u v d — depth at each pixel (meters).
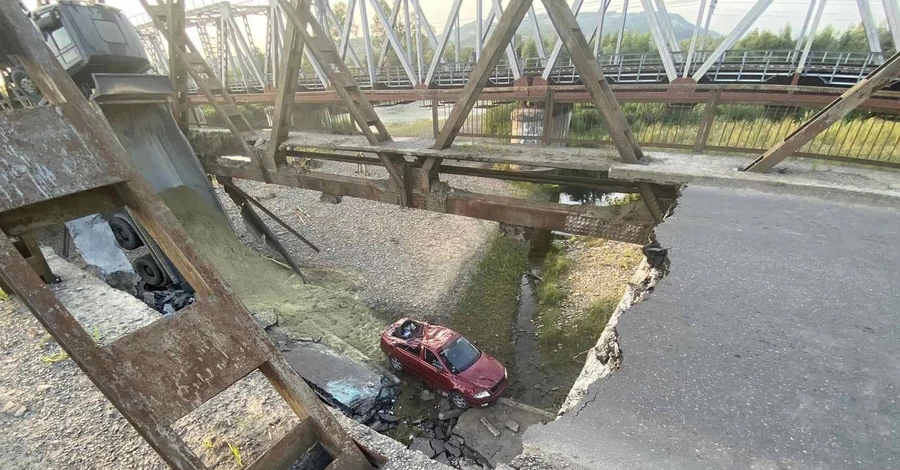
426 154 5.13
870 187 3.51
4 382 2.91
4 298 3.80
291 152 7.11
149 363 1.46
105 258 7.26
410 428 7.30
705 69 15.59
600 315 10.28
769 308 2.38
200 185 8.77
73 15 6.50
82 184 1.50
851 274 2.61
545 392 8.34
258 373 2.85
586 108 10.52
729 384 1.93
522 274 12.83
